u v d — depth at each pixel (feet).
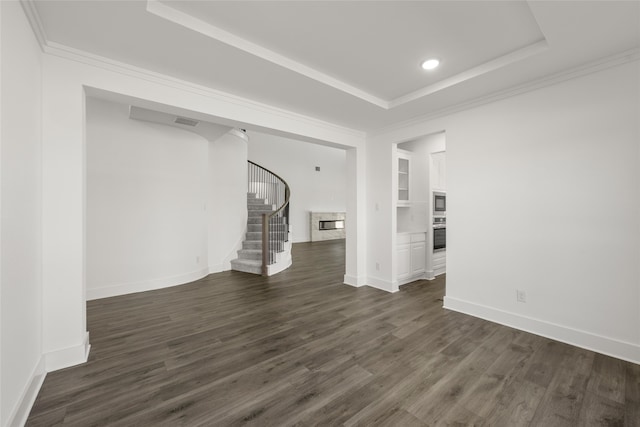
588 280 8.01
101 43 6.79
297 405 5.72
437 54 7.79
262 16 6.25
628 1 5.38
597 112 7.79
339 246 30.63
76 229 7.12
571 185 8.29
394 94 10.48
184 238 15.57
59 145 6.89
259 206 23.59
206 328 9.53
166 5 5.91
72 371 6.88
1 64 4.47
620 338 7.50
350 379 6.61
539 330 8.90
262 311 11.14
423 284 15.10
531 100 9.00
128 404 5.74
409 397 5.97
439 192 16.83
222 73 8.27
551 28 6.26
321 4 5.87
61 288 6.95
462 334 8.99
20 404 5.16
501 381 6.51
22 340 5.36
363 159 14.92
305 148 34.30
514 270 9.48
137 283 13.71
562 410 5.55
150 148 14.15
